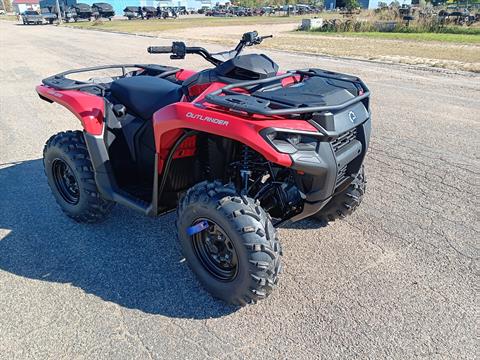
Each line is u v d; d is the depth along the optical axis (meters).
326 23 26.55
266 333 2.38
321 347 2.28
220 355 2.23
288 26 32.91
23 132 6.09
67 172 3.50
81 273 2.93
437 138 5.56
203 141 2.88
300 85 2.70
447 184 4.22
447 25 23.50
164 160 2.79
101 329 2.42
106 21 45.47
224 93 2.49
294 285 2.78
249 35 3.04
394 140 5.50
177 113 2.50
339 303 2.61
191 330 2.41
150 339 2.35
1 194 4.14
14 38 22.78
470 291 2.71
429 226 3.48
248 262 2.29
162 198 3.01
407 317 2.49
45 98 3.62
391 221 3.56
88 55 14.61
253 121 2.22
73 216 3.52
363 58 12.75
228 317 2.51
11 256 3.13
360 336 2.35
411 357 2.21
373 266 2.97
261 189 2.64
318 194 2.46
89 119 3.15
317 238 3.33
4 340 2.35
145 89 3.30
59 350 2.28
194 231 2.52
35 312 2.56
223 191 2.41
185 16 61.66
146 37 22.17
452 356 2.22
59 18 43.31
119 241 3.32
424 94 8.06
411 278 2.84
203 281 2.66
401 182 4.28
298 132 2.22
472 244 3.22
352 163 2.88
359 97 2.58
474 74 10.09
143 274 2.92
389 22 24.39
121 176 3.37
